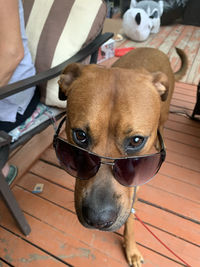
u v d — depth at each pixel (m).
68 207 0.29
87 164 0.18
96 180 0.18
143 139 0.18
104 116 0.17
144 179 0.19
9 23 0.20
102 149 0.18
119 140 0.17
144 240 0.26
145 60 0.31
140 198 0.30
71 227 0.27
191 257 0.25
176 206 0.29
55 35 0.28
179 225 0.28
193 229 0.27
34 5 0.29
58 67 0.25
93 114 0.17
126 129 0.17
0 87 0.21
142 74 0.20
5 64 0.21
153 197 0.30
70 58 0.26
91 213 0.16
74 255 0.25
